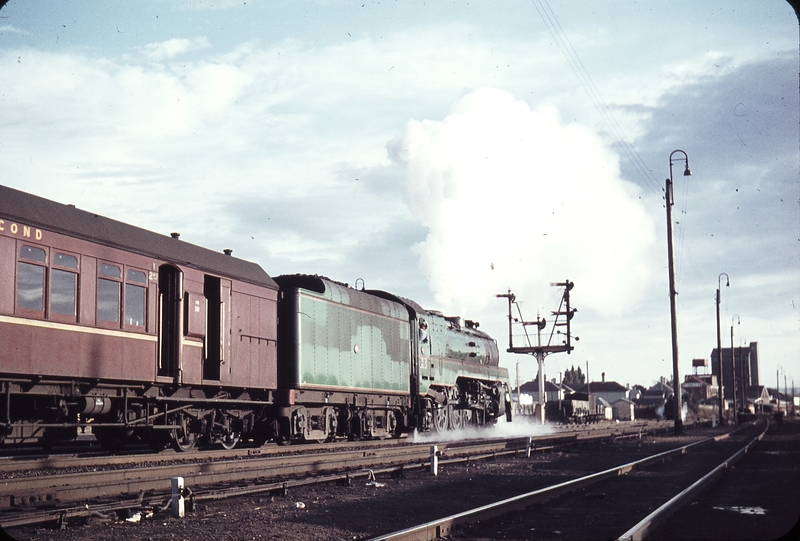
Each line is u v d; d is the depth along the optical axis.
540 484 16.41
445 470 19.16
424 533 9.49
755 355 175.75
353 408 27.03
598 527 10.80
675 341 44.03
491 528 10.64
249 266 22.08
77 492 12.23
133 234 17.61
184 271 18.77
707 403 153.00
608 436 36.31
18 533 9.80
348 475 15.87
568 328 51.50
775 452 27.58
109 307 16.45
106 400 16.89
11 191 14.60
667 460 23.05
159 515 11.53
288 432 22.91
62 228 15.26
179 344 18.33
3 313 13.89
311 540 9.88
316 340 23.88
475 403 38.59
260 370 21.66
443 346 34.41
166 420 18.78
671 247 44.31
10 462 15.03
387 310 29.22
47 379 15.20
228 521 11.14
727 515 11.95
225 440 21.14
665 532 10.33
